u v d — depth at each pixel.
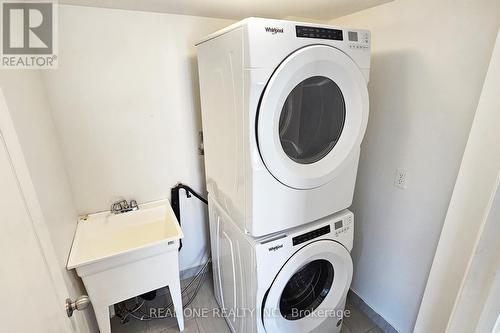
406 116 1.30
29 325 0.56
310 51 0.91
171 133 1.69
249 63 0.86
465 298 0.77
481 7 0.96
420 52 1.19
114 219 1.59
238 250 1.24
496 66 0.86
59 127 1.40
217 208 1.46
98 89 1.44
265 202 1.04
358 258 1.74
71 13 1.29
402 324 1.52
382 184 1.49
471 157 0.97
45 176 0.96
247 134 0.96
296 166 1.07
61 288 0.84
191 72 1.64
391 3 1.28
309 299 1.39
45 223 0.80
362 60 1.06
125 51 1.45
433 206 1.24
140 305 1.77
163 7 1.36
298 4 1.33
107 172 1.58
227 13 1.50
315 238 1.19
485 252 0.71
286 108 1.03
